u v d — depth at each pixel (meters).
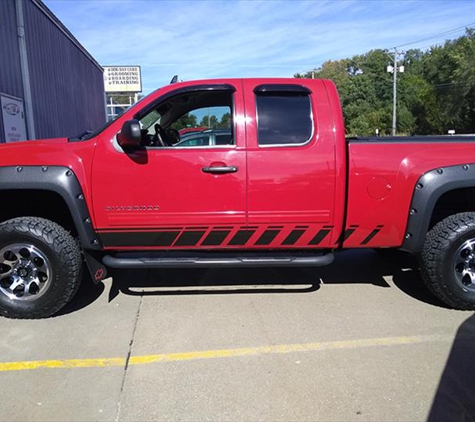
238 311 3.82
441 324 3.55
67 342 3.27
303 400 2.56
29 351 3.13
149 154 3.46
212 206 3.52
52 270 3.52
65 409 2.48
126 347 3.19
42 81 11.98
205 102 3.69
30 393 2.63
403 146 3.56
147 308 3.89
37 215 3.98
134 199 3.50
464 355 3.06
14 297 3.60
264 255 3.75
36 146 3.54
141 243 3.62
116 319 3.67
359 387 2.68
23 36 10.35
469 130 52.78
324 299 4.09
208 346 3.20
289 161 3.49
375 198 3.57
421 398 2.57
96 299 4.11
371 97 72.75
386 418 2.40
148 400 2.57
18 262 3.59
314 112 3.53
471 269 3.71
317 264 3.68
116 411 2.47
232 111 3.54
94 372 2.86
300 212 3.56
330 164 3.51
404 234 3.67
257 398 2.58
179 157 3.47
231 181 3.49
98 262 3.76
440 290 3.71
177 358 3.04
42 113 11.97
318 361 2.99
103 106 23.38
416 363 2.96
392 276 4.75
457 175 3.50
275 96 3.55
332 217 3.58
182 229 3.57
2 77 9.34
